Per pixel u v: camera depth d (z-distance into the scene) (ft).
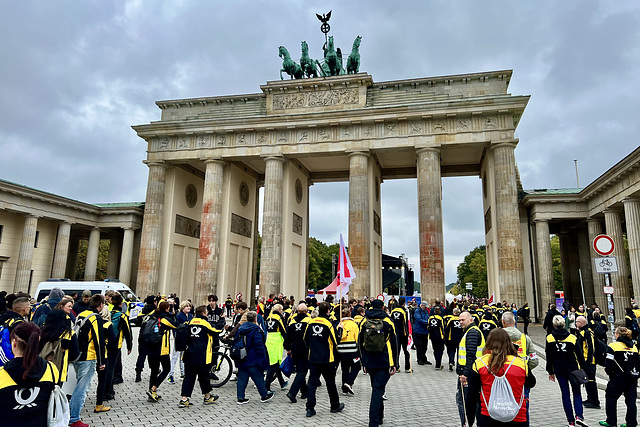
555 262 361.92
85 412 50.44
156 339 55.42
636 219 153.07
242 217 236.63
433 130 191.62
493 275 195.21
